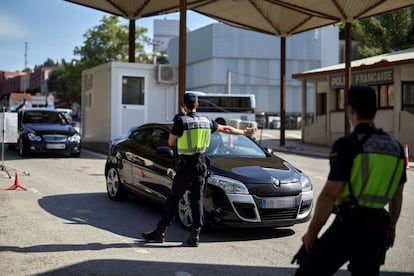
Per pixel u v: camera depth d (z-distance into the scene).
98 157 17.12
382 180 3.29
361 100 3.42
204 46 57.44
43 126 16.67
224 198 6.78
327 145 26.53
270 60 56.72
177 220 7.89
